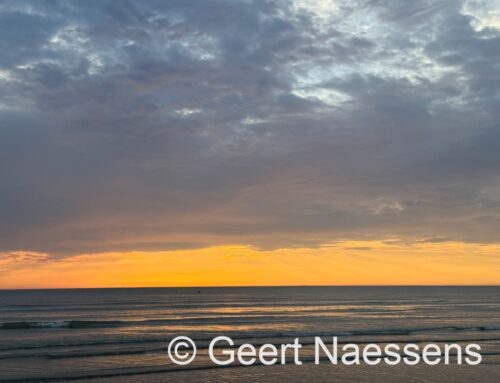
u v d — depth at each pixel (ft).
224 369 87.92
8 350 105.81
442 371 89.25
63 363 92.07
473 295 492.54
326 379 82.17
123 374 83.20
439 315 217.36
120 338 126.11
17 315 218.59
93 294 551.59
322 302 344.69
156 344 114.21
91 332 143.43
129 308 272.92
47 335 135.13
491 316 211.41
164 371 85.76
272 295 495.82
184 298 422.41
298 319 193.36
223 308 272.72
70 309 263.70
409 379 83.10
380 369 90.02
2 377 80.84
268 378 82.07
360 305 304.91
